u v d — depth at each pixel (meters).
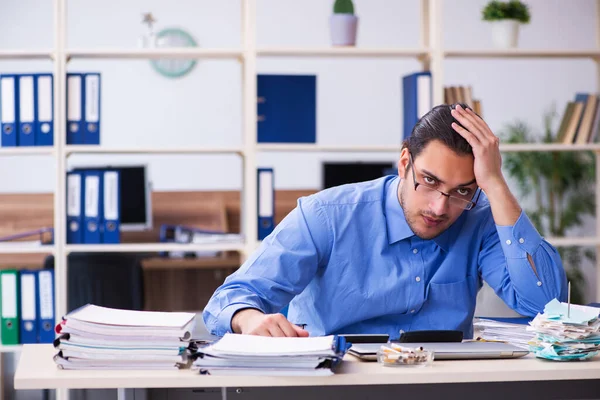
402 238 1.88
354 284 1.89
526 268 1.83
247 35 3.70
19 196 5.22
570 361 1.57
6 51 3.62
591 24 7.01
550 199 6.30
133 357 1.47
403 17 7.00
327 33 6.95
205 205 5.33
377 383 1.45
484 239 1.96
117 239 3.70
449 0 6.93
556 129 6.97
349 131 6.98
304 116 3.75
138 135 6.84
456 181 1.70
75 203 3.69
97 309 1.65
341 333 1.93
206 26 6.85
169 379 1.42
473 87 6.98
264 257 1.84
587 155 6.18
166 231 4.67
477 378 1.46
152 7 6.80
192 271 5.07
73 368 1.48
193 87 6.88
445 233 1.93
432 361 1.54
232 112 6.92
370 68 6.98
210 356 1.42
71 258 4.22
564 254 6.38
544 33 7.00
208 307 1.76
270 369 1.42
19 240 5.09
